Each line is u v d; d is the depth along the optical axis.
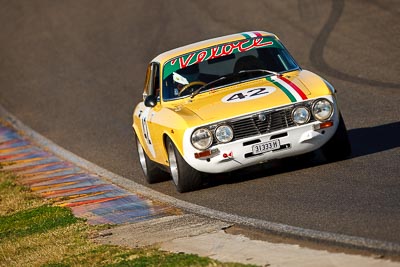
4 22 105.12
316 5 80.06
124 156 53.25
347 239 25.23
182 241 29.12
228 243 27.77
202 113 35.19
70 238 33.69
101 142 59.12
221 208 33.19
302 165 37.41
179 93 37.94
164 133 36.75
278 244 26.56
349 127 45.56
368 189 31.28
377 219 27.02
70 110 71.44
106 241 31.84
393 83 55.38
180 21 86.94
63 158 56.56
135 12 95.06
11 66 89.88
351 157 37.19
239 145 34.34
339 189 32.16
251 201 33.22
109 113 67.62
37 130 67.81
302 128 34.47
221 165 34.75
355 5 77.12
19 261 31.91
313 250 25.12
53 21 100.50
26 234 36.69
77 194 44.00
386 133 41.88
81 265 28.64
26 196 45.41
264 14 81.56
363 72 59.78
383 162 35.22
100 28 93.50
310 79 36.06
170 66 39.12
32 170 53.81
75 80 79.94
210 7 88.69
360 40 67.88
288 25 76.44
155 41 83.56
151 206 37.19
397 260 22.83
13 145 64.06
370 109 49.47
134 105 68.31
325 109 34.59
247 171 38.38
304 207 30.56
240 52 38.75
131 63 79.94
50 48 92.00
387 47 64.62
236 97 35.72
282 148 34.56
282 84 36.00
